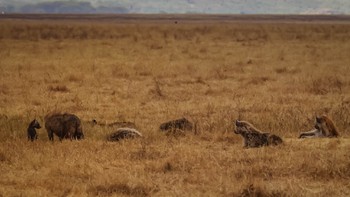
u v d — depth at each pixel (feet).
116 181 118.21
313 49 521.24
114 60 418.31
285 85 293.23
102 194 113.91
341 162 129.39
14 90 272.51
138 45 571.28
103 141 158.30
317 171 124.77
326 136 161.27
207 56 454.81
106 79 313.32
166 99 251.80
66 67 367.04
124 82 305.94
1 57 428.56
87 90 277.03
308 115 197.98
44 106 228.63
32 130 161.17
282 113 198.70
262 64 396.98
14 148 148.25
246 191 112.57
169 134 167.94
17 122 181.37
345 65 393.09
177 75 335.67
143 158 140.15
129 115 210.59
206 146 154.61
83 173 125.70
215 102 240.53
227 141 161.38
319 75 333.21
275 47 551.59
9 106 229.25
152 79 318.86
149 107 229.66
